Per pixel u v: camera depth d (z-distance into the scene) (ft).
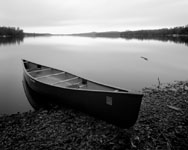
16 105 22.03
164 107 19.19
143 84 31.58
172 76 37.96
